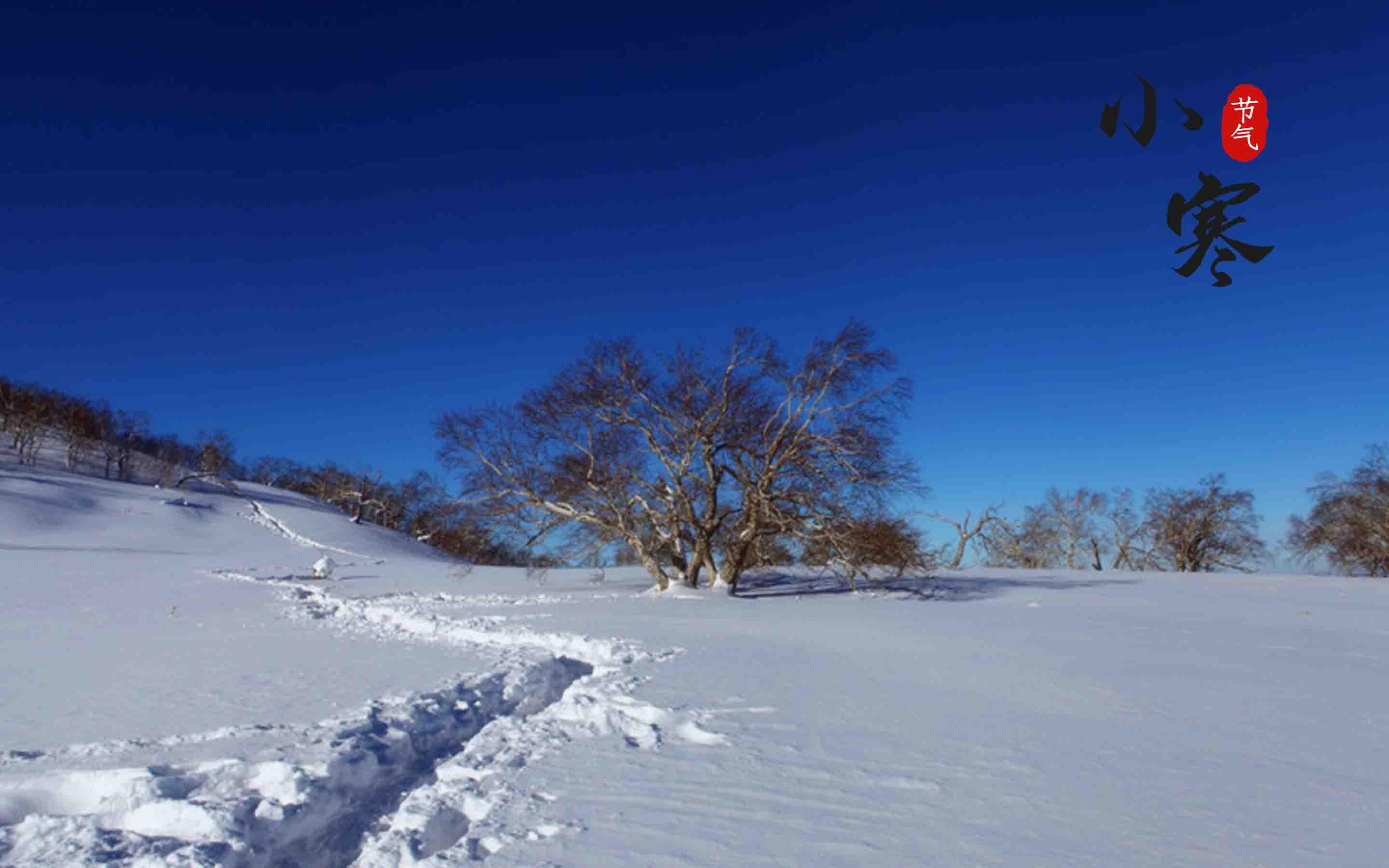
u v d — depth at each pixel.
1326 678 11.77
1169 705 9.82
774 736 8.32
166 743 8.20
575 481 29.05
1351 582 36.94
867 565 29.92
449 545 33.03
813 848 5.33
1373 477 50.78
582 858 5.18
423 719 9.46
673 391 29.56
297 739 8.25
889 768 7.16
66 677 12.60
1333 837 5.48
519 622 20.53
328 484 113.75
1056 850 5.27
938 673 12.20
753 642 16.22
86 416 102.31
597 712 9.33
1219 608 24.45
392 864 5.37
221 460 105.50
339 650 15.95
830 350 28.78
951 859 5.14
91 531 67.50
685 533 30.80
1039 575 41.81
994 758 7.50
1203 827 5.69
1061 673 12.19
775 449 29.19
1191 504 58.06
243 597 29.39
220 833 5.71
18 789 6.71
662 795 6.43
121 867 5.18
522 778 6.91
